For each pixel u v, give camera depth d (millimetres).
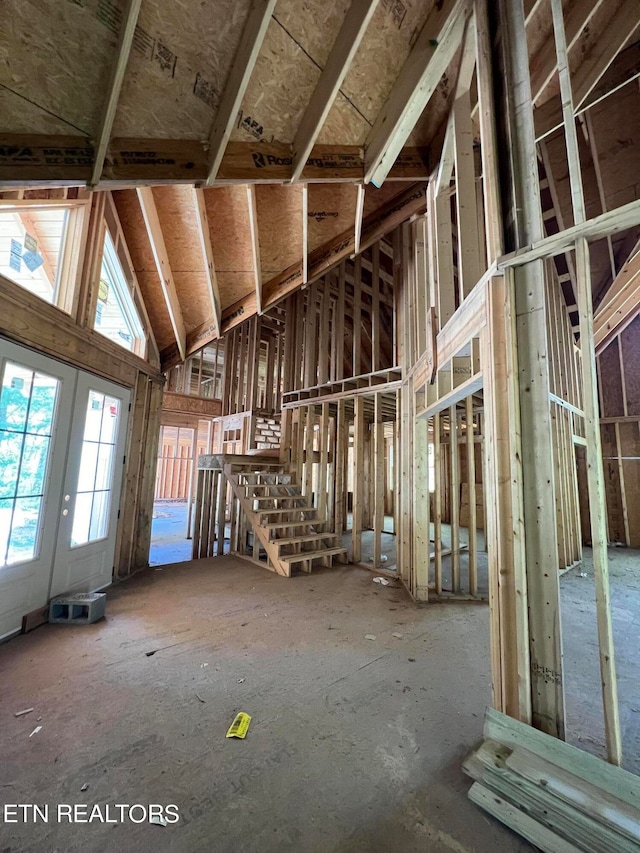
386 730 1852
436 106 2854
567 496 5078
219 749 1699
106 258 3830
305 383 6297
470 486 4016
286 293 4324
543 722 1610
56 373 3076
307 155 2539
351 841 1296
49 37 1776
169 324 4812
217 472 6023
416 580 3730
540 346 1746
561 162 4734
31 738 1732
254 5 1907
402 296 4746
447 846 1285
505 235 1918
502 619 1734
